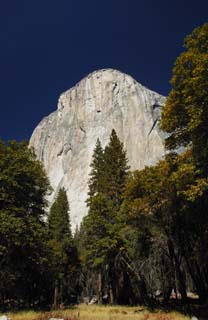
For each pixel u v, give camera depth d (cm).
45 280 3956
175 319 1764
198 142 1605
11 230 2252
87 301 4944
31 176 2597
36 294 4191
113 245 3011
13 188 2442
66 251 4619
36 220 2575
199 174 1634
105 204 3309
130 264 3052
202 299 2723
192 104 1561
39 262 2652
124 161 3941
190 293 4478
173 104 1706
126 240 2925
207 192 1683
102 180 3981
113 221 3288
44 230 2531
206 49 1638
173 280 2583
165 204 2200
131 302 3158
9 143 2741
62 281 4531
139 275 2752
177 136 1827
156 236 2458
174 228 2264
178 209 2098
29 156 2775
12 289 3650
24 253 2603
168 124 1748
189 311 2067
